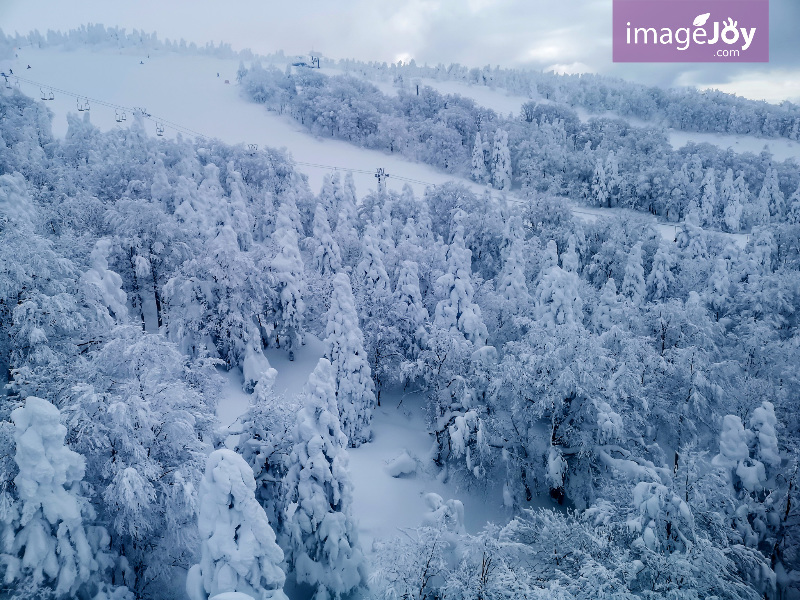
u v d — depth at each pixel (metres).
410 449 38.28
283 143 130.12
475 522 32.72
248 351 40.59
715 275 50.75
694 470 24.06
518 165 111.75
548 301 38.75
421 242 60.50
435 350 37.31
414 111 138.25
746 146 145.88
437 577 22.66
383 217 65.06
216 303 41.19
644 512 22.41
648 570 21.08
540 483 34.38
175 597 23.09
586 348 32.59
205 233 48.25
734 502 24.86
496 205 70.94
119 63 185.00
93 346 29.00
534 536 25.39
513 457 33.88
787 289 46.97
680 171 96.81
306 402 25.19
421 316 43.31
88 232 40.38
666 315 39.72
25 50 192.25
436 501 25.39
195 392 25.23
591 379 31.30
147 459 21.66
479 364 36.31
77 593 19.41
